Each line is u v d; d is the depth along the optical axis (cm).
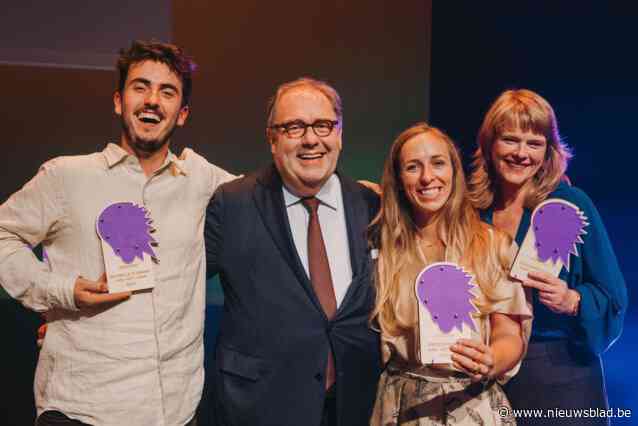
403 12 487
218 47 486
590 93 262
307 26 489
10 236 194
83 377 192
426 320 186
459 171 202
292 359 200
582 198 210
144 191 201
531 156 207
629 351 252
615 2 249
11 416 344
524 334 204
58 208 194
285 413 200
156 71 196
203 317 209
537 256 201
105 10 458
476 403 195
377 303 203
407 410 197
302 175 202
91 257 195
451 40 398
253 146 493
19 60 455
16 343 463
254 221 207
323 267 207
